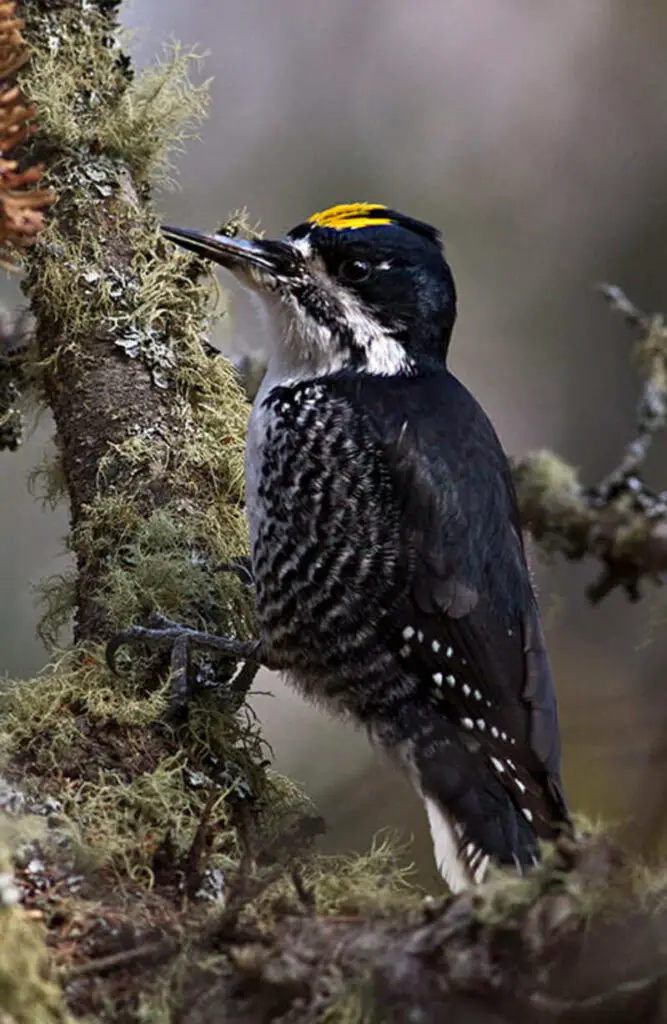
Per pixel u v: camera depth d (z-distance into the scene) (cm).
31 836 730
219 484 966
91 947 689
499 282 1711
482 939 634
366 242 989
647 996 626
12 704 833
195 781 818
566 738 1214
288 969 640
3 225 734
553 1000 630
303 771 1316
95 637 897
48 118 973
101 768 808
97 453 944
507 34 1769
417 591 907
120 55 1013
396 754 915
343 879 761
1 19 790
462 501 925
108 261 970
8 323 999
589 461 1673
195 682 880
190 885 729
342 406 943
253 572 938
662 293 1708
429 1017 634
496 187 1722
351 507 918
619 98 1762
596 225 1727
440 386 986
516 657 916
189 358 980
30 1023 597
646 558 1041
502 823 880
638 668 1320
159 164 1014
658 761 982
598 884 636
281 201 1655
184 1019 643
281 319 992
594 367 1697
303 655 924
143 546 915
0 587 1341
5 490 1369
